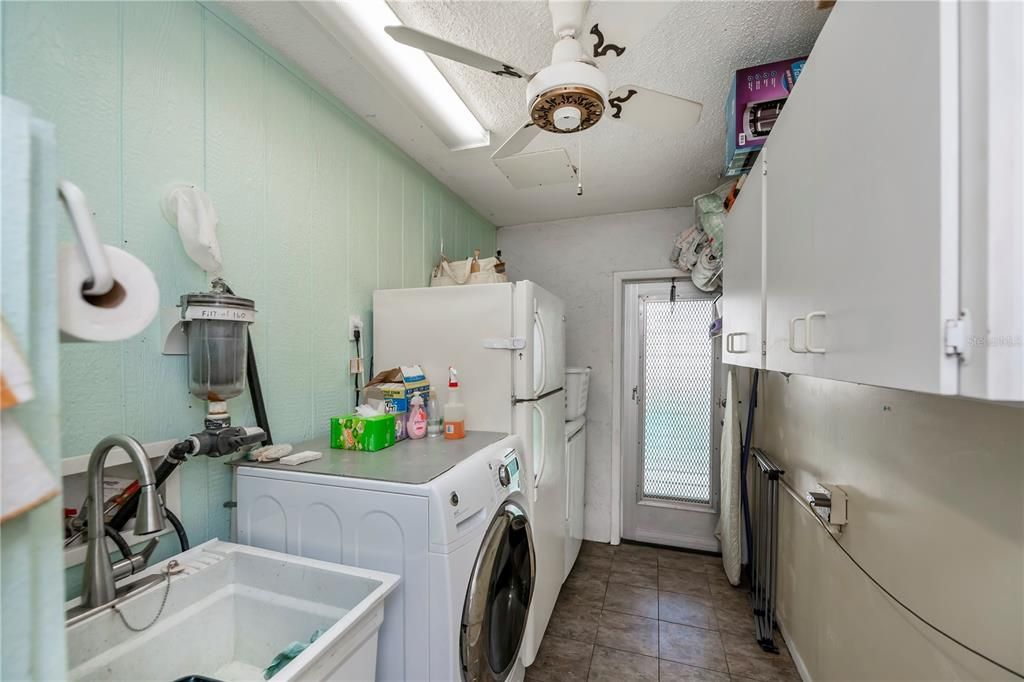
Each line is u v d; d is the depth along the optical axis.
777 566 2.21
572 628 2.19
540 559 1.92
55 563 0.41
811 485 1.76
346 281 1.81
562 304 2.48
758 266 1.31
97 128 1.00
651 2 1.04
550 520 2.11
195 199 1.17
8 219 0.37
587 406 3.32
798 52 1.46
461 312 1.83
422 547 1.06
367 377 1.92
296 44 1.44
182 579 0.99
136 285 0.49
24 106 0.39
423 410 1.71
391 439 1.54
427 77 1.54
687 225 3.09
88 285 0.45
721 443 2.91
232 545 1.16
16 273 0.37
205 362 1.13
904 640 1.11
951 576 0.95
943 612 0.97
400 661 1.07
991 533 0.85
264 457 1.29
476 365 1.81
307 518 1.17
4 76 0.85
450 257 2.72
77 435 0.96
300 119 1.58
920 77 0.51
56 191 0.42
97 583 0.84
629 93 1.30
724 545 2.73
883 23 0.60
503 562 1.36
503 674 1.37
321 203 1.67
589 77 1.10
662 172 2.45
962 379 0.45
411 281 2.28
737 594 2.51
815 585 1.72
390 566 1.08
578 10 1.11
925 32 0.50
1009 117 0.43
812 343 0.86
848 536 1.43
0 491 0.35
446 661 1.04
